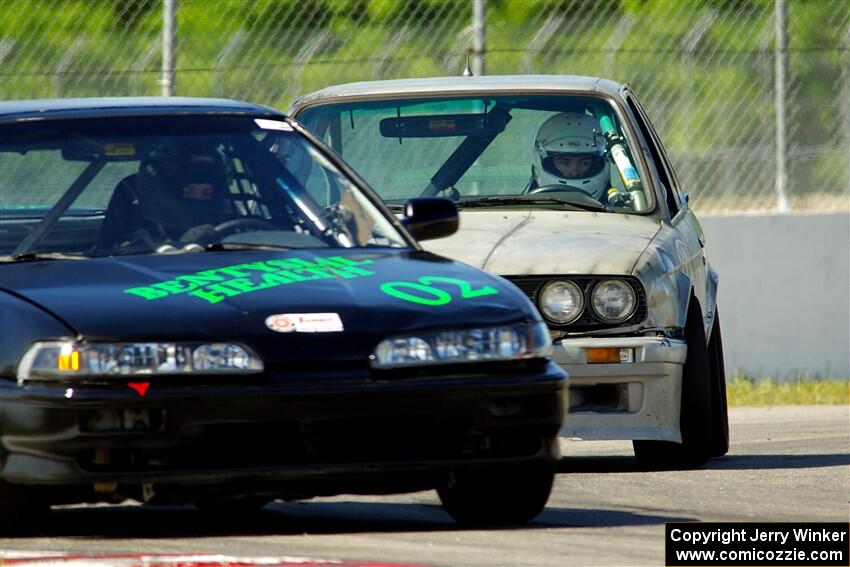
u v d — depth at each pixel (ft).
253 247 66.03
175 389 55.77
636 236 89.92
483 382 58.49
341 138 98.58
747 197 152.56
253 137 71.82
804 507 71.36
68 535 61.05
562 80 100.58
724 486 80.02
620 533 61.72
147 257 64.13
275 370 56.75
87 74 143.02
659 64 149.18
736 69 150.92
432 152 97.60
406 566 52.44
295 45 144.36
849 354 152.56
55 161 68.13
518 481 63.16
